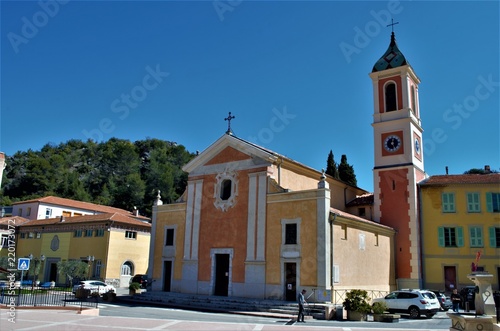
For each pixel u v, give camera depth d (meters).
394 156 37.91
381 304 23.31
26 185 86.94
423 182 37.38
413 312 24.77
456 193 36.22
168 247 34.28
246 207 30.59
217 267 31.38
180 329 17.52
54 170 92.50
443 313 27.66
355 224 29.67
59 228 50.12
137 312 24.45
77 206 64.25
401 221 36.19
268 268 28.38
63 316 20.91
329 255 26.28
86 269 42.94
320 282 25.78
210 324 19.31
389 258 34.41
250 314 24.59
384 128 39.03
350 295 23.41
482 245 34.72
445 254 35.19
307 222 27.33
